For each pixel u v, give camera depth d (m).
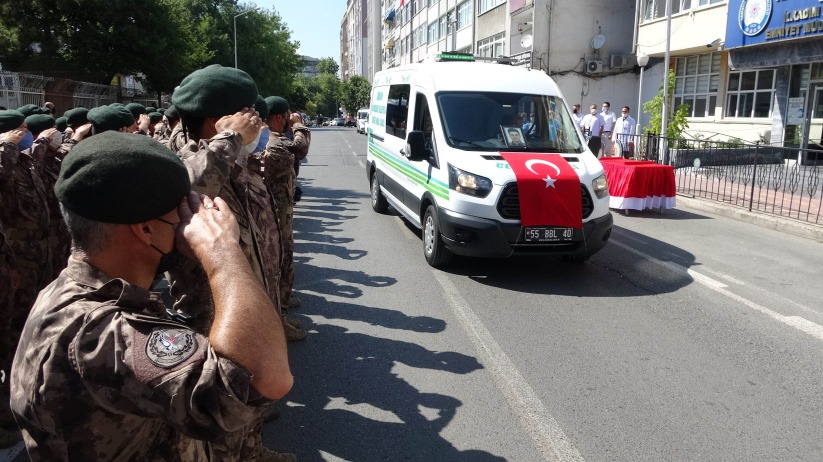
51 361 1.21
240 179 3.10
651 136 14.79
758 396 3.91
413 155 6.97
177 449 1.42
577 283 6.40
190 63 30.64
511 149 6.81
